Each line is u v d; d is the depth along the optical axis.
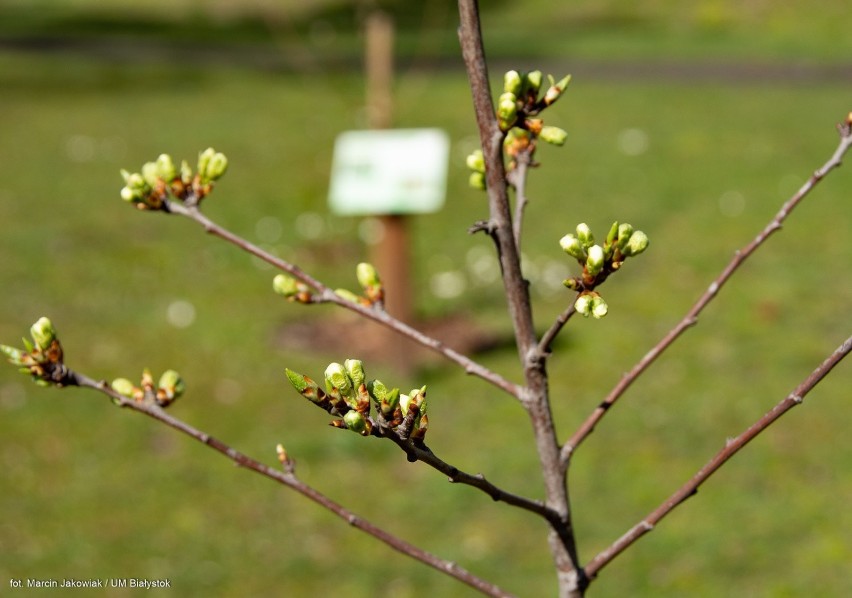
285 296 1.78
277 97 14.91
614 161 11.34
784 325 7.08
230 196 10.18
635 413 5.95
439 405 6.06
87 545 4.76
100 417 5.88
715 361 6.56
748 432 1.59
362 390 1.23
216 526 4.95
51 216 9.38
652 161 11.32
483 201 10.16
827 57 17.39
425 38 19.69
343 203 6.20
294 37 20.38
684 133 12.52
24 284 7.75
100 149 11.87
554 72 16.56
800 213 9.42
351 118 13.55
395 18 21.88
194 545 4.80
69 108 13.96
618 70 16.73
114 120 13.32
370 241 8.97
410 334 1.76
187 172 1.73
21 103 14.18
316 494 1.63
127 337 6.94
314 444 5.64
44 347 1.52
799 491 5.16
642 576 4.59
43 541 4.78
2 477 5.27
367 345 6.76
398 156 6.20
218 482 5.30
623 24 21.27
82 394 6.14
